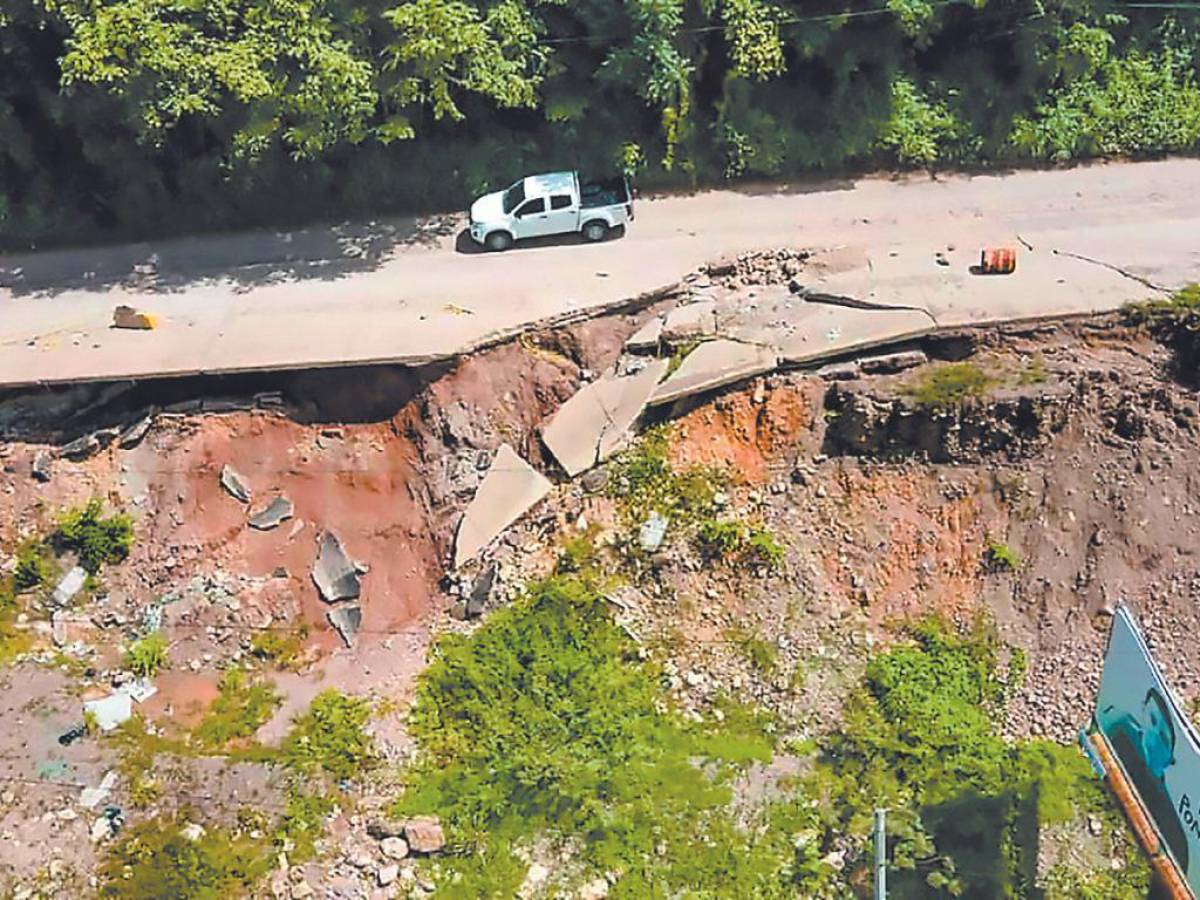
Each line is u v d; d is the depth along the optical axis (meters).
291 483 24.52
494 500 23.86
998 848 19.20
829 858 19.58
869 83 28.94
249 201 28.66
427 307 25.75
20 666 22.95
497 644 22.27
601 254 27.05
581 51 27.83
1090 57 28.44
